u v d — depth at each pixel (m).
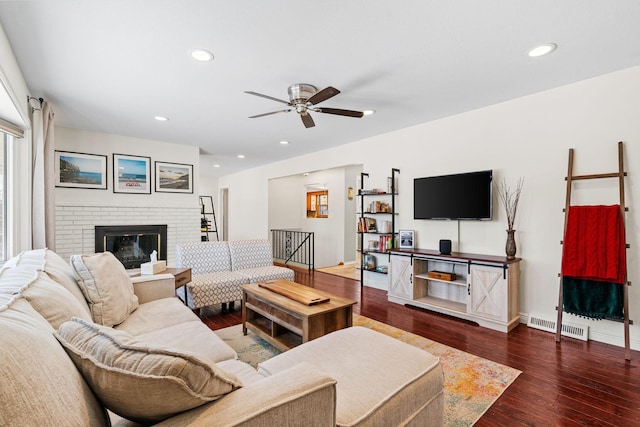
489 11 1.91
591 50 2.37
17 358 0.63
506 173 3.43
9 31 2.07
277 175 7.31
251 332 3.03
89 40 2.21
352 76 2.80
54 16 1.92
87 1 1.79
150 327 1.98
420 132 4.27
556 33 2.14
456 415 1.80
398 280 4.04
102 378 0.78
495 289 3.11
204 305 3.37
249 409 0.79
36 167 3.13
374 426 1.13
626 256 2.64
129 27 2.05
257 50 2.36
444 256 3.49
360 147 5.16
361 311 3.71
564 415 1.80
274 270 4.03
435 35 2.16
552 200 3.10
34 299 1.16
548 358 2.48
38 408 0.59
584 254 2.72
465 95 3.25
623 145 2.69
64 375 0.72
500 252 3.51
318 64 2.58
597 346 2.71
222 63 2.56
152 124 4.29
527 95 3.25
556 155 3.07
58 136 4.44
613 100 2.74
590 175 2.77
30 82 2.87
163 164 5.34
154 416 0.82
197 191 5.68
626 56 2.46
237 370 1.46
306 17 1.96
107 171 4.82
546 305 3.13
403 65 2.59
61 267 1.96
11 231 2.91
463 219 3.69
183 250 3.78
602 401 1.93
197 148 5.68
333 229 7.45
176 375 0.74
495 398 1.96
